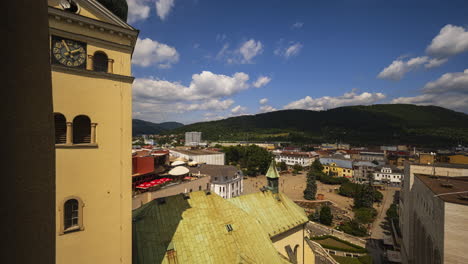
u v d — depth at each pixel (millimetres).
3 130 2744
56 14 13320
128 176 16078
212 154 135500
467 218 25281
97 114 14789
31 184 3076
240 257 22438
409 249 48719
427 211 35344
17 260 2887
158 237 20891
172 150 144000
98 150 14867
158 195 51188
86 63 14672
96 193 14805
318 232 70938
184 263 20297
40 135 3205
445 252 26688
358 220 77625
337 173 157000
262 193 34344
